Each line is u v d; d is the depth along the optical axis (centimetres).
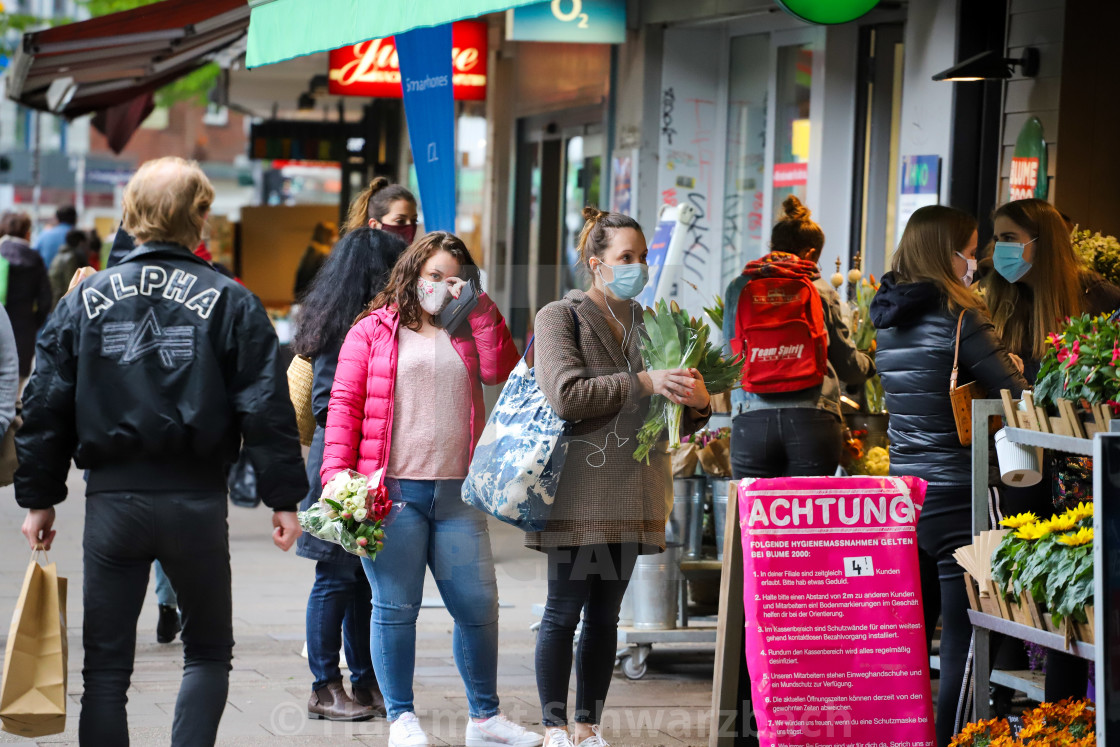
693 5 2058
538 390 877
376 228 1093
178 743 798
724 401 1303
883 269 1825
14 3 6594
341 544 916
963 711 891
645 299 924
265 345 805
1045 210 995
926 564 945
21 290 2717
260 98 3725
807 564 826
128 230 816
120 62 2295
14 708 769
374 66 2452
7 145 10288
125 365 787
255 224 3650
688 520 1203
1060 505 943
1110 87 1434
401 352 951
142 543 793
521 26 2014
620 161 2236
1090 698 869
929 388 920
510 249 2864
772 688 817
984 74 1471
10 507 2203
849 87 1861
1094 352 759
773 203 2033
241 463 2177
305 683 1196
